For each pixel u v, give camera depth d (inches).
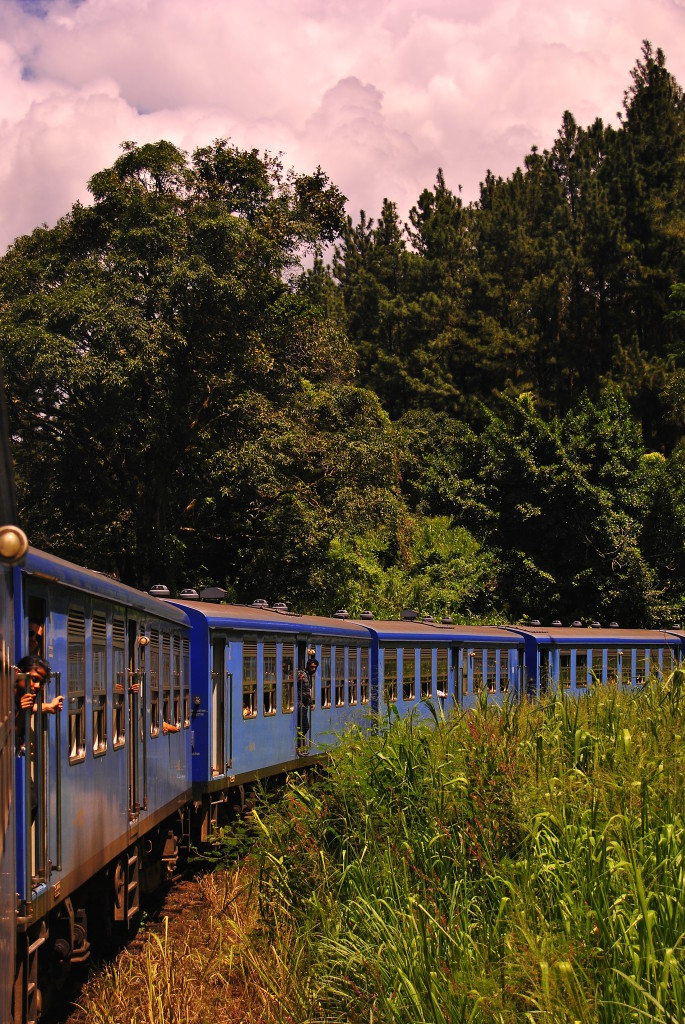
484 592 1594.5
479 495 1723.7
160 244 1315.2
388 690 932.6
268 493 1391.5
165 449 1406.3
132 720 479.2
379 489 1528.1
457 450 1829.5
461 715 524.4
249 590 1504.7
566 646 1189.1
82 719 377.1
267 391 1493.6
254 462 1385.3
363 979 342.3
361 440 1534.2
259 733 707.4
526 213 2719.0
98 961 436.1
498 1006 292.0
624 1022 275.3
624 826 364.5
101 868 407.2
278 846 457.1
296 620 786.8
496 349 2427.4
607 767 433.7
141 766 487.8
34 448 1483.8
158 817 525.7
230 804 688.4
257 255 1395.2
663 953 295.3
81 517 1467.8
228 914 472.1
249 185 1583.4
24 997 294.0
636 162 2327.8
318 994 352.8
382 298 2827.3
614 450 1733.5
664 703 530.6
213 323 1357.0
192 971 402.3
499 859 386.6
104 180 1354.6
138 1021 357.4
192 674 632.4
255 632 705.0
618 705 520.7
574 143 2920.8
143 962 414.0
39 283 1346.0
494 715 518.9
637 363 2166.6
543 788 414.3
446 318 2578.7
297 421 1493.6
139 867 497.7
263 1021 355.3
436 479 1749.5
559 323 2375.7
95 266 1316.4
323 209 2090.3
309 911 412.2
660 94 2389.3
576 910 320.8
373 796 463.5
